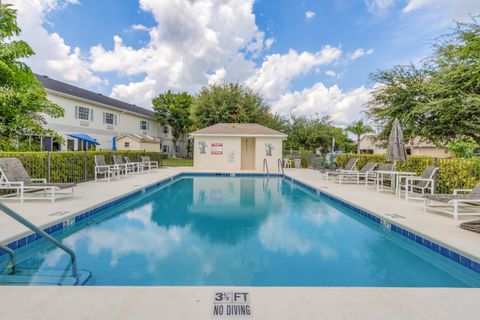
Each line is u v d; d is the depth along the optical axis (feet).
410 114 41.65
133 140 80.69
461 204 17.81
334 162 58.59
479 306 6.87
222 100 91.20
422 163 27.12
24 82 34.40
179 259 11.87
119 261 11.52
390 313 6.50
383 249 13.50
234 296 7.14
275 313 6.44
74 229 15.93
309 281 10.13
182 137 133.18
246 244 13.89
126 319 6.10
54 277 9.91
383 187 29.96
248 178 45.73
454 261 11.21
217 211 21.36
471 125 36.52
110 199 20.77
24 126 35.01
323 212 21.31
